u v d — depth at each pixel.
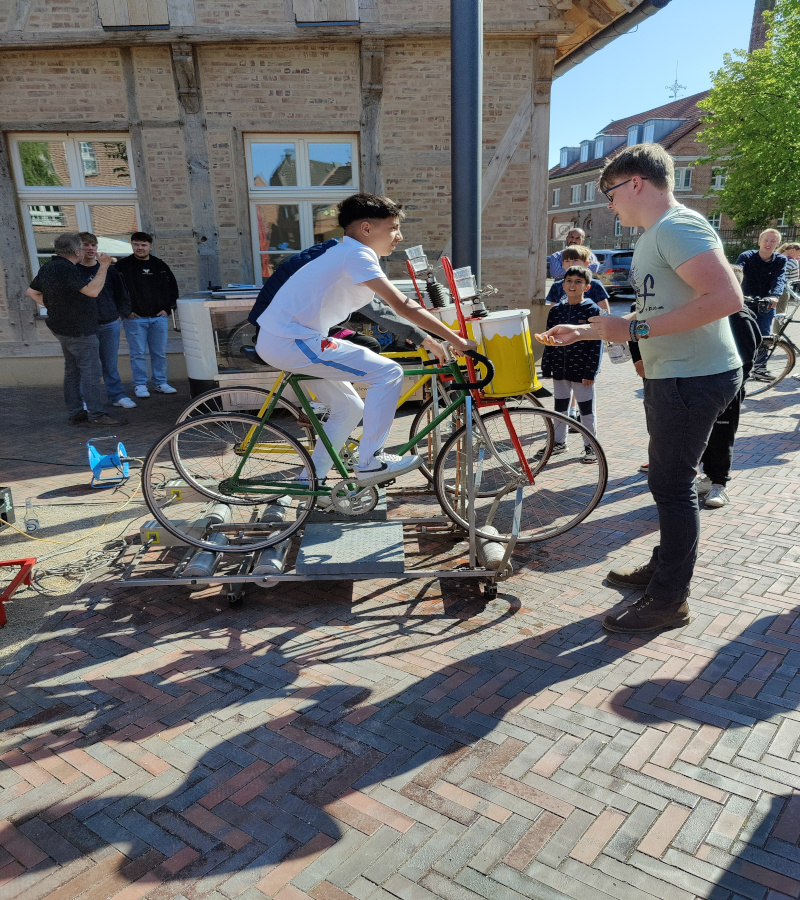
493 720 2.47
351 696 2.63
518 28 8.62
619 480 5.05
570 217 53.41
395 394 3.31
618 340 2.61
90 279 6.76
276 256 9.45
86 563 3.76
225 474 3.83
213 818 2.07
